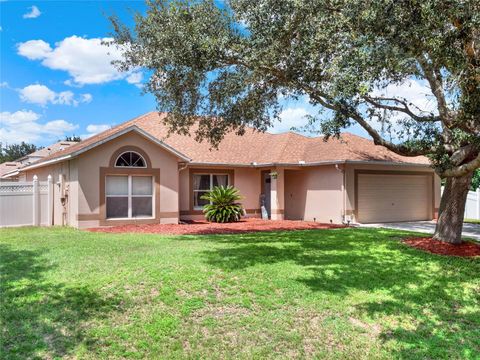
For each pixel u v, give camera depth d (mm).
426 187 22219
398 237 13344
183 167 18922
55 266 8281
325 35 8883
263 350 5164
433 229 17109
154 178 17578
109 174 16516
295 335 5617
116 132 16391
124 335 5277
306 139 23531
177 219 18250
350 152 19203
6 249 10258
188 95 12891
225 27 10266
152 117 22953
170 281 7289
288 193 22516
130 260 8836
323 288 7480
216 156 21266
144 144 17328
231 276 7824
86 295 6500
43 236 12984
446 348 5445
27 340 5008
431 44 7316
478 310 6793
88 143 17125
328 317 6270
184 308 6211
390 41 7504
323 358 5070
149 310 6082
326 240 12570
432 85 10742
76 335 5195
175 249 10359
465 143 10609
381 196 20266
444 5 7012
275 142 23141
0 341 4934
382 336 5746
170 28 10039
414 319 6344
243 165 21172
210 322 5836
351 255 10156
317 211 20438
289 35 9602
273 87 12844
